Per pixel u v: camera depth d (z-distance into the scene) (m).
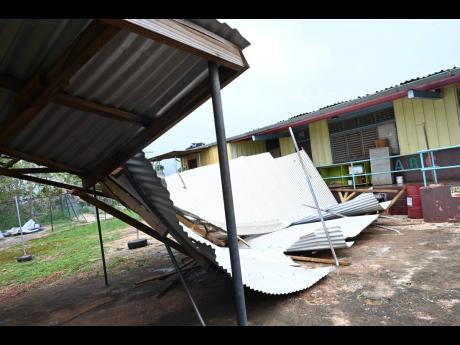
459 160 7.17
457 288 3.35
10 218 17.47
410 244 5.15
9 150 3.38
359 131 9.10
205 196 8.00
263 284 3.42
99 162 3.77
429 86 6.71
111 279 5.58
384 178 8.37
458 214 6.10
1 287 6.10
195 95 2.59
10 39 1.89
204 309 3.71
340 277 4.08
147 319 3.64
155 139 3.03
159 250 7.55
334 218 6.80
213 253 3.22
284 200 8.09
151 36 1.66
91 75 2.28
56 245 10.30
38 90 2.16
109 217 17.31
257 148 12.16
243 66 2.25
